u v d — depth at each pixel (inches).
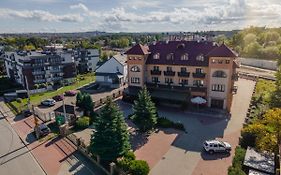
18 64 3198.8
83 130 1680.6
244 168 1094.4
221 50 1868.8
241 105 2060.8
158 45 2335.1
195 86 2084.2
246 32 6274.6
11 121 1967.3
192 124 1702.8
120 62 2933.1
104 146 1189.7
